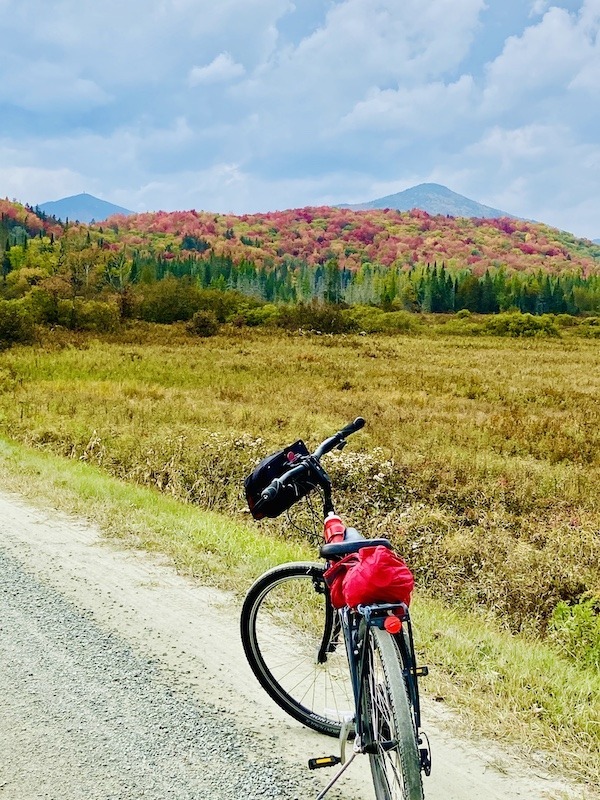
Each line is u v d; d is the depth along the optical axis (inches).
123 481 434.6
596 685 164.6
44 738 136.2
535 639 244.2
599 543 324.5
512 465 494.6
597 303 6348.4
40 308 2032.5
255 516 128.8
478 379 1107.9
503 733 134.7
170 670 164.1
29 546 258.7
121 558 246.2
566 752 129.0
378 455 466.6
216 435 498.6
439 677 157.6
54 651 173.8
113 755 131.0
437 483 433.7
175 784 123.0
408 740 90.4
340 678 141.1
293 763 128.9
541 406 856.3
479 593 292.8
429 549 331.3
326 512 129.1
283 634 166.6
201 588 217.9
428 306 6097.4
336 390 943.0
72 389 850.8
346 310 3265.3
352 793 120.8
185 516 317.1
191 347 1737.2
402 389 957.8
